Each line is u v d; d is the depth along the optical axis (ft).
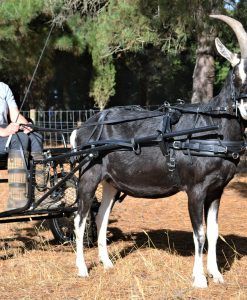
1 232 28.55
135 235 27.86
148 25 47.24
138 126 20.99
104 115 22.07
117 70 93.09
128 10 46.88
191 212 19.53
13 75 70.28
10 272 21.58
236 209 34.81
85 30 63.16
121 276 20.54
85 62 82.33
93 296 18.61
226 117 19.31
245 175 47.29
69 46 62.28
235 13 43.88
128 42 49.75
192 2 42.09
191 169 19.39
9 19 55.01
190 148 19.26
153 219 31.96
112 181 21.72
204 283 19.39
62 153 22.61
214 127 19.13
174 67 95.09
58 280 20.53
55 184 21.83
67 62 83.10
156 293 18.84
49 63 70.44
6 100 23.13
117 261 22.85
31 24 61.00
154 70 95.50
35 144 22.03
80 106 99.96
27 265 22.15
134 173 20.77
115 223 30.78
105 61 70.54
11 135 21.52
